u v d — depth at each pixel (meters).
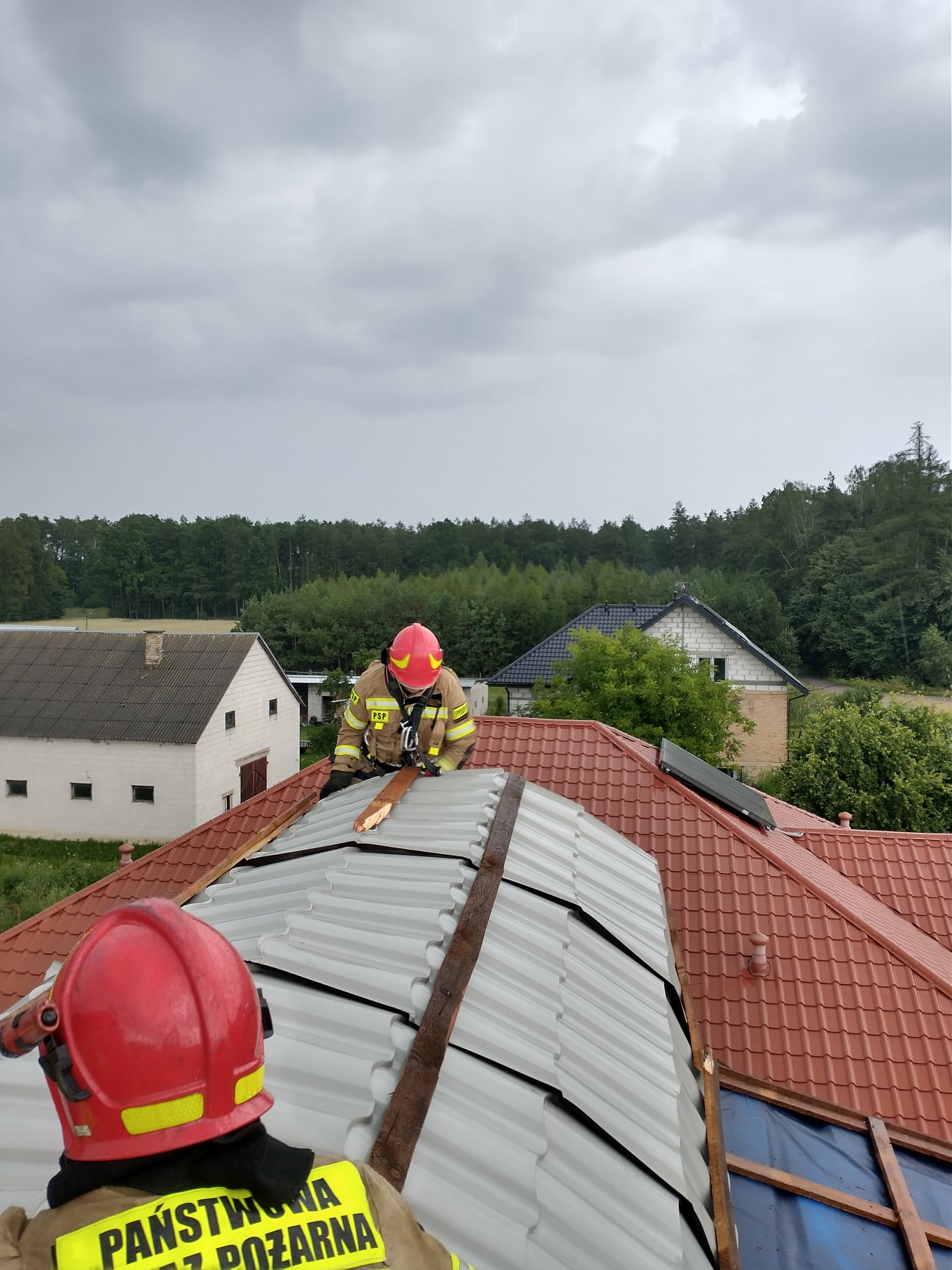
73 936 8.88
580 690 24.55
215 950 1.42
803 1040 7.11
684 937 8.05
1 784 25.45
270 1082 2.38
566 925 3.58
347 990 2.81
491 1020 2.80
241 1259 1.20
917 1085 6.78
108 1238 1.18
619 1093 2.78
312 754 38.34
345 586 63.88
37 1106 2.33
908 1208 4.39
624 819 9.41
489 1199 2.13
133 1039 1.29
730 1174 4.65
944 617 60.00
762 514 85.81
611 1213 2.31
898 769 21.14
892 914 10.02
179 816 24.67
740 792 11.05
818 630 66.12
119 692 26.38
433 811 4.34
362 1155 2.10
